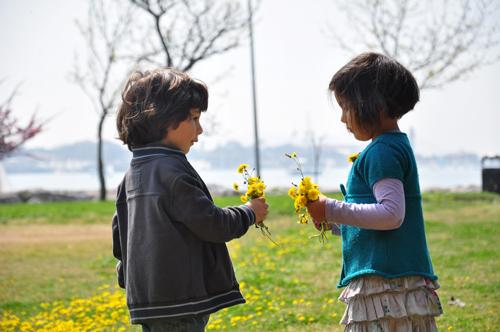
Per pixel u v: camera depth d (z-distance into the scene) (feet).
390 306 10.83
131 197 11.33
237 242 38.24
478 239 36.17
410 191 11.07
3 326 21.49
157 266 10.89
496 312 20.77
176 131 11.41
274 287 25.86
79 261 35.91
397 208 10.48
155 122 11.27
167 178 10.98
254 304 22.95
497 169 70.03
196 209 10.86
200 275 11.16
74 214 59.00
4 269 33.76
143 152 11.41
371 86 11.07
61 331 20.27
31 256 37.91
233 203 58.80
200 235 10.96
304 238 38.83
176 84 11.43
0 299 26.37
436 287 11.23
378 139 11.09
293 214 50.98
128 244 11.32
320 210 10.93
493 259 29.91
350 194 11.36
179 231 11.02
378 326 10.87
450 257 30.71
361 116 11.12
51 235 47.52
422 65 66.80
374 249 10.94
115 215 12.21
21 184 230.89
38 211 61.52
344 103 11.32
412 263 10.89
